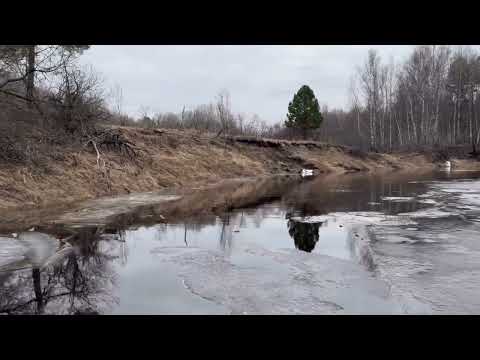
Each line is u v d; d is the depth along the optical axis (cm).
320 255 708
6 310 468
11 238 806
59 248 746
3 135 1309
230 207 1334
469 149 4516
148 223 1031
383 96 5156
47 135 1540
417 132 5509
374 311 457
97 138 1784
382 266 629
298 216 1148
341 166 3747
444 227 932
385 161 4269
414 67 5178
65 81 1652
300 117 4738
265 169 3108
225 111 4394
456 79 5091
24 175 1253
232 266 645
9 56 1298
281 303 483
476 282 549
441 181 2322
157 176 1939
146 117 3164
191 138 2783
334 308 467
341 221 1055
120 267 641
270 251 743
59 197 1286
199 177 2266
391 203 1384
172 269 630
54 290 534
